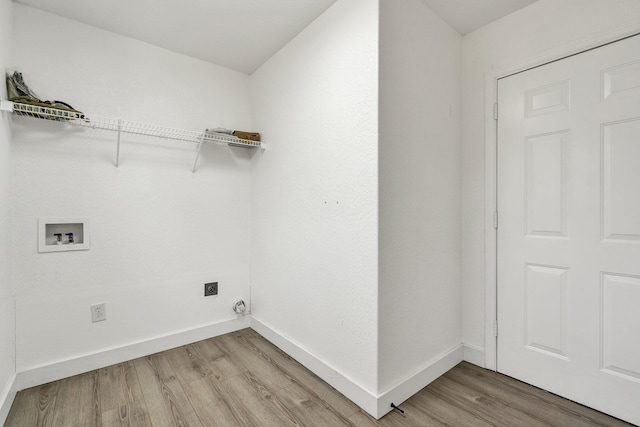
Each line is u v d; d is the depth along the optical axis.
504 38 1.88
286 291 2.20
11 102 1.51
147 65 2.16
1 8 1.52
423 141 1.79
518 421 1.47
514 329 1.85
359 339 1.62
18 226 1.72
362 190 1.60
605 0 1.52
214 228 2.47
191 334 2.35
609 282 1.53
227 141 2.32
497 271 1.93
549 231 1.72
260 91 2.50
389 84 1.57
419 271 1.77
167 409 1.57
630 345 1.46
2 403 1.45
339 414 1.54
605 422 1.47
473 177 2.03
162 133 2.19
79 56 1.91
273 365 2.01
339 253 1.75
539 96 1.75
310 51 1.96
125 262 2.08
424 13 1.78
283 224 2.22
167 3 1.76
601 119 1.54
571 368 1.64
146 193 2.16
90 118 1.93
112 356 2.01
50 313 1.82
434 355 1.87
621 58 1.48
